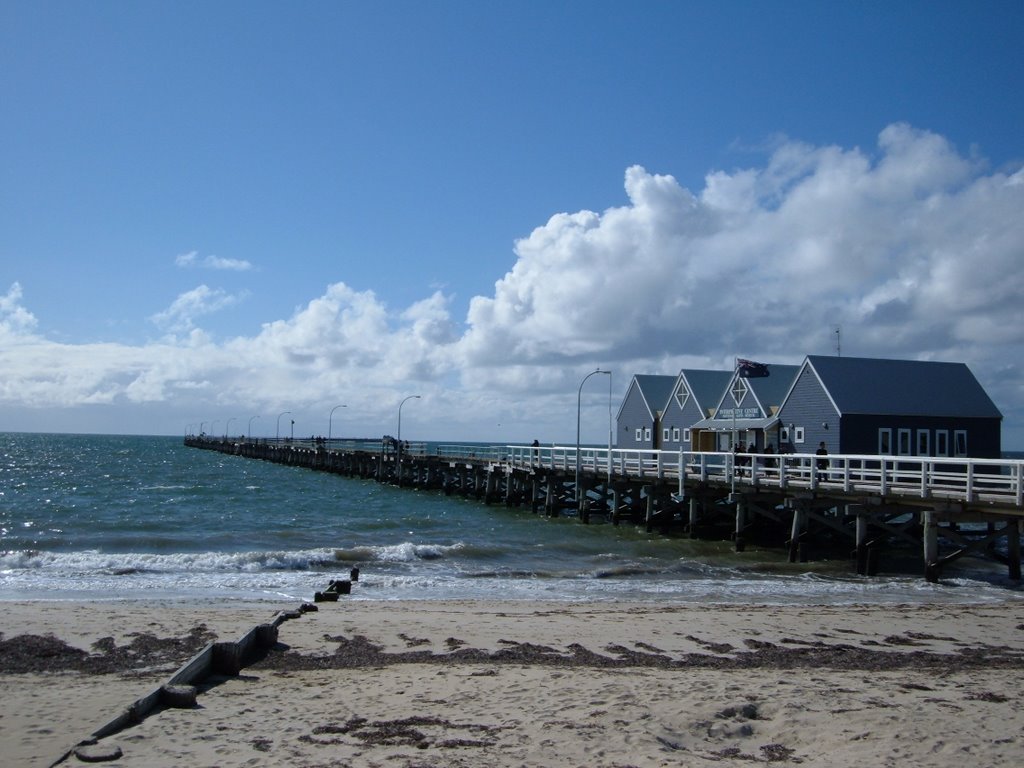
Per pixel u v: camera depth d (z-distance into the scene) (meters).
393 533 32.19
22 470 84.50
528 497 45.78
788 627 14.46
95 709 9.09
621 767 7.26
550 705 9.15
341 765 7.33
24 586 19.56
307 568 23.42
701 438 47.44
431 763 7.38
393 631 13.48
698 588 20.38
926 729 8.18
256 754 7.60
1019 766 7.29
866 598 19.20
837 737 8.00
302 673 10.76
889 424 36.88
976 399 39.31
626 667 11.43
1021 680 10.67
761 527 29.59
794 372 45.06
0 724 8.49
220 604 17.00
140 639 12.68
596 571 23.00
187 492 55.94
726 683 10.12
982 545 21.62
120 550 26.62
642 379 54.88
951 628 14.66
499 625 14.20
